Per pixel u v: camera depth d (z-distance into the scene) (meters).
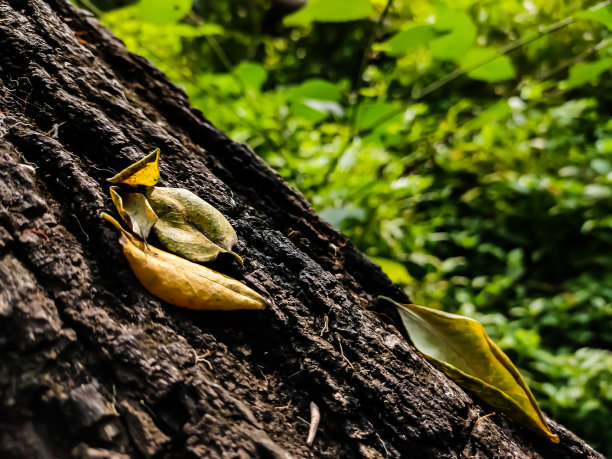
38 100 0.20
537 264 0.65
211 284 0.19
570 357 0.50
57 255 0.17
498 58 0.44
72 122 0.20
